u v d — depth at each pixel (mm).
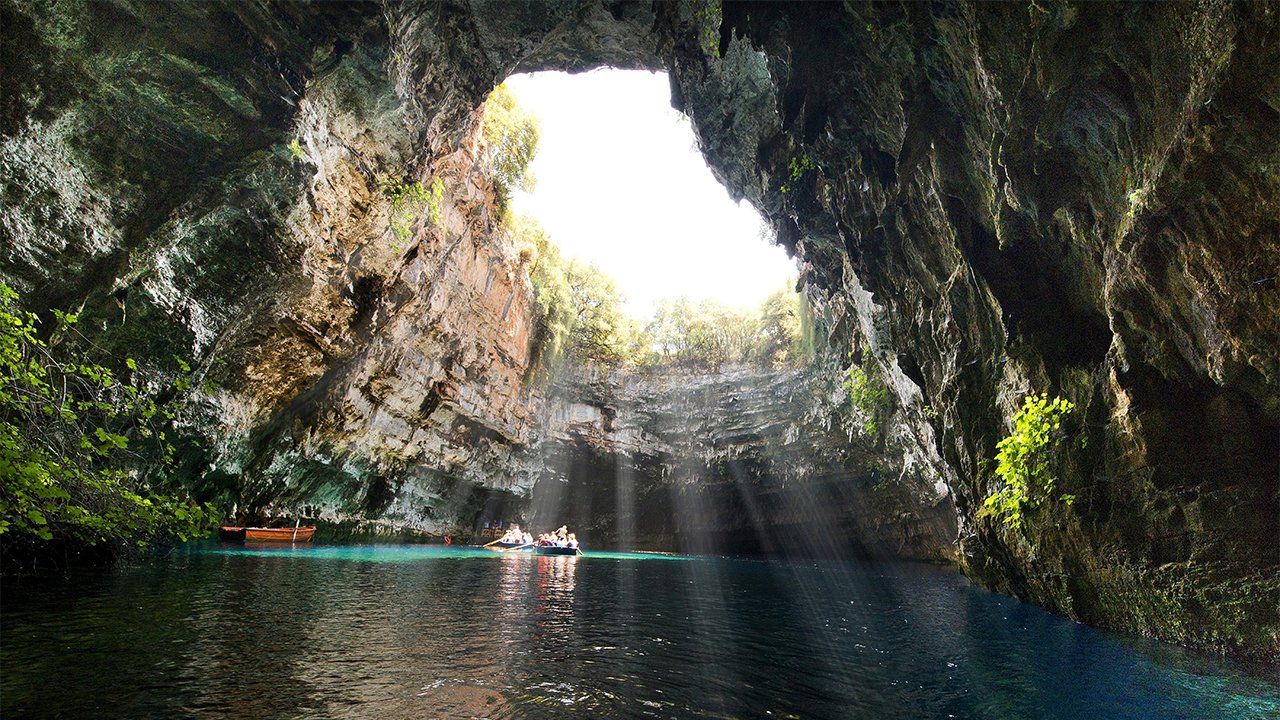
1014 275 8688
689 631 7480
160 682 4113
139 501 8922
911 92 8445
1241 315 5168
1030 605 10297
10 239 11141
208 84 12086
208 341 14766
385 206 17844
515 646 5973
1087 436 7738
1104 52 5578
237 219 13953
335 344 19266
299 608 7309
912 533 32875
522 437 34406
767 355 36375
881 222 11164
